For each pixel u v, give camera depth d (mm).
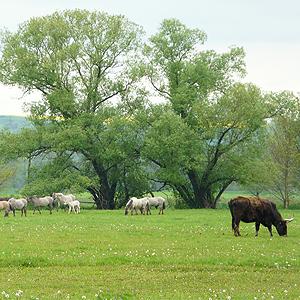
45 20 83500
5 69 83125
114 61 85500
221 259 29250
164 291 22328
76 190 79562
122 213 65500
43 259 28719
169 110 81750
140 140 85375
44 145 83250
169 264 28219
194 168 81562
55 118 84688
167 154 81438
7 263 28094
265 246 34031
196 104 80688
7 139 82250
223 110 79625
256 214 39531
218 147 82812
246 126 80500
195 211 70812
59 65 82938
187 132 79938
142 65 84812
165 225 46594
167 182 85188
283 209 82562
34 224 47438
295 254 31328
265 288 23000
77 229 42281
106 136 82125
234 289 22734
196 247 33031
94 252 31031
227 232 41344
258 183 84750
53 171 82000
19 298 20750
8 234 38500
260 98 81688
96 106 85625
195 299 20750
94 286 23219
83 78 84875
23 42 84062
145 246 33312
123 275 25391
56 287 23078
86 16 84250
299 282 24328
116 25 84375
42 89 85000
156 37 85312
